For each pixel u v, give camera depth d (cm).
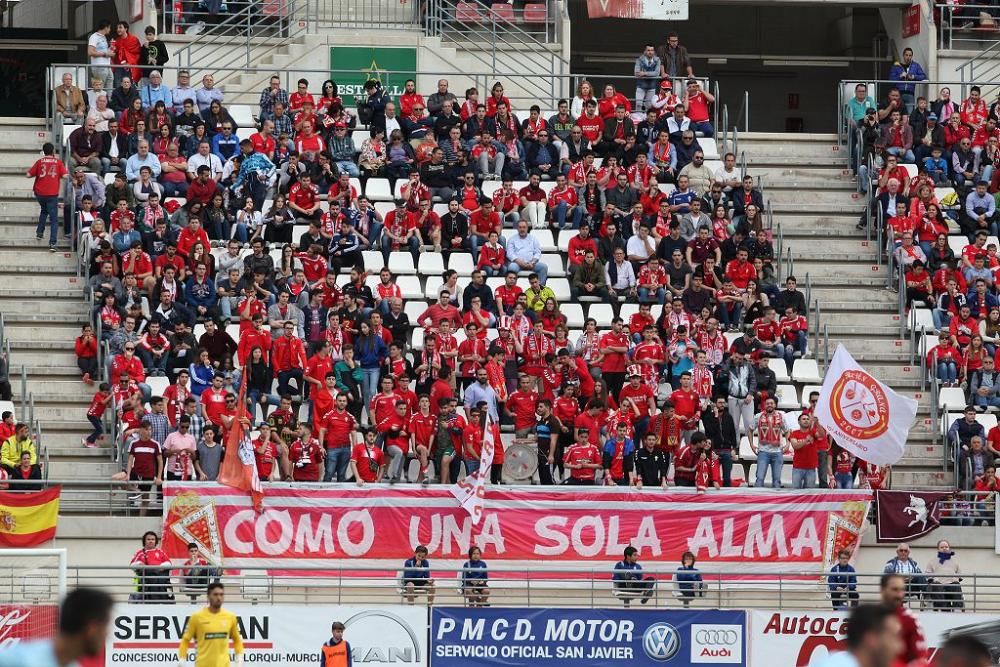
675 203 8838
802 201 9494
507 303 7994
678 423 7231
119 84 9244
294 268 8125
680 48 10006
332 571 6600
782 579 7019
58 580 5781
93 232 8181
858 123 9656
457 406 7569
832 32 11562
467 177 8812
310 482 6869
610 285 8456
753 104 11594
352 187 8731
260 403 7400
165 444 6944
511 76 9931
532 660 6391
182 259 7969
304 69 9681
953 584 6594
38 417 7462
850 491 7038
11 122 9288
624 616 6431
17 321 7944
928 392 8188
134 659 6166
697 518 7000
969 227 9075
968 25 10744
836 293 8812
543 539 6938
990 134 9538
